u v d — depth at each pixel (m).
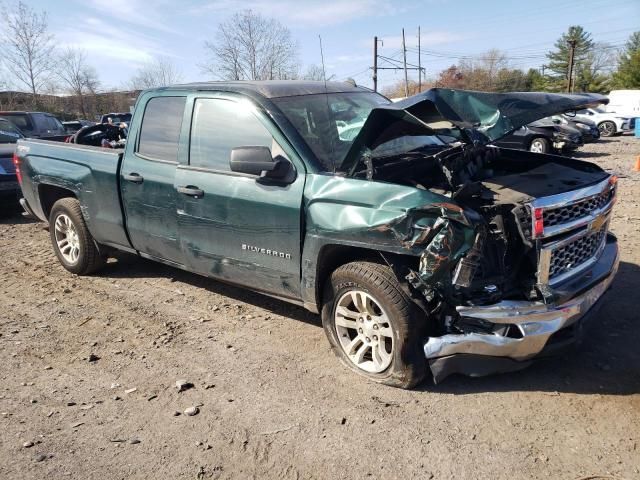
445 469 2.73
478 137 3.13
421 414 3.19
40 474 2.80
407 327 3.24
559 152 14.88
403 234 3.09
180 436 3.08
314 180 3.57
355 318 3.60
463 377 3.55
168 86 4.70
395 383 3.42
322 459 2.85
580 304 3.30
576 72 66.12
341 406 3.30
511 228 3.30
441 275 3.03
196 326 4.52
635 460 2.74
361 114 4.42
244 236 3.98
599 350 3.81
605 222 3.78
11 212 9.41
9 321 4.75
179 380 3.66
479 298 3.19
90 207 5.29
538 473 2.68
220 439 3.04
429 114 3.29
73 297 5.29
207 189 4.14
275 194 3.73
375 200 3.24
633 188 9.76
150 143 4.71
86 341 4.33
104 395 3.54
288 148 3.74
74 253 5.84
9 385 3.69
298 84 4.50
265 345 4.14
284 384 3.58
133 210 4.84
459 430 3.03
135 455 2.94
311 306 3.82
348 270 3.44
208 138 4.24
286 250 3.75
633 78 52.53
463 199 3.39
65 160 5.50
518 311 3.12
